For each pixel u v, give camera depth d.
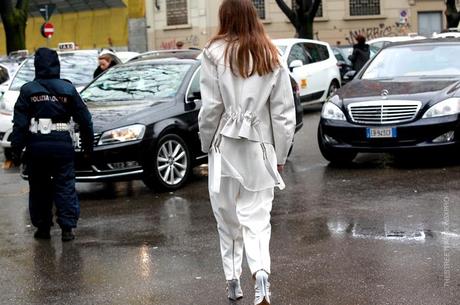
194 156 10.35
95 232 7.96
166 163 9.95
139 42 39.66
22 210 9.44
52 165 7.58
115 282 6.25
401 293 5.66
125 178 9.59
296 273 6.23
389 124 10.42
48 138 7.50
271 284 5.98
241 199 5.38
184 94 10.37
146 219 8.42
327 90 19.83
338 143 10.86
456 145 10.33
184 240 7.42
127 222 8.33
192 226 7.97
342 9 37.81
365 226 7.57
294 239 7.23
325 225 7.70
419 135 10.34
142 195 9.88
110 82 10.98
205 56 5.26
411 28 37.75
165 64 11.04
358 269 6.26
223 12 5.23
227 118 5.26
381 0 37.72
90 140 7.79
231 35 5.21
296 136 15.04
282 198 9.10
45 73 7.52
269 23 37.84
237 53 5.15
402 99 10.42
